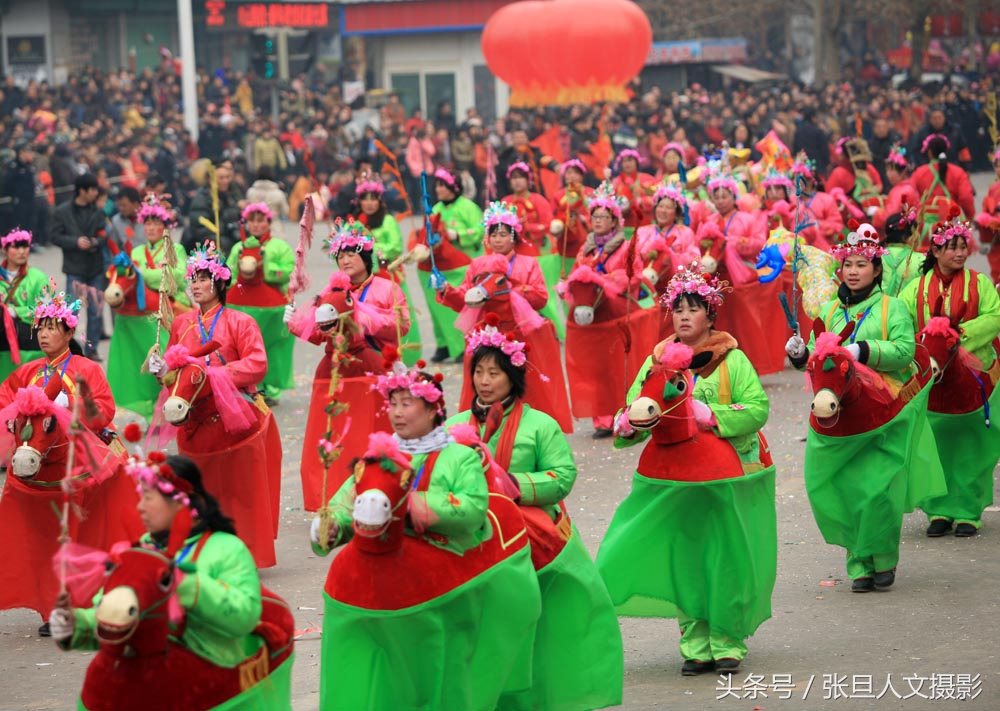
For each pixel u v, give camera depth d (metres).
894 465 10.20
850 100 50.03
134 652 6.02
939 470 10.67
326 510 7.05
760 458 8.99
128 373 16.98
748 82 59.66
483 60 51.03
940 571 10.99
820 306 10.59
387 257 18.34
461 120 51.56
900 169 20.92
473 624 7.21
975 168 48.59
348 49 56.25
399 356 7.31
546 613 7.87
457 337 20.73
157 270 16.75
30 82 44.78
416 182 42.00
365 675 7.14
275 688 6.47
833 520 10.42
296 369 21.30
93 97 45.81
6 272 16.06
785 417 16.64
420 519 6.99
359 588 7.07
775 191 20.27
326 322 11.98
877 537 10.28
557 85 43.28
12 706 8.84
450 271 20.55
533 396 14.59
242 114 46.62
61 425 9.98
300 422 17.50
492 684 7.33
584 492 13.76
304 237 12.47
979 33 69.12
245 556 6.28
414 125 45.19
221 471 11.09
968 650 9.16
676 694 8.54
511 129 43.56
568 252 21.09
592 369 15.80
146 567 5.90
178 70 50.62
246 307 17.94
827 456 10.30
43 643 10.35
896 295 14.48
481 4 50.44
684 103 47.56
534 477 7.83
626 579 8.90
